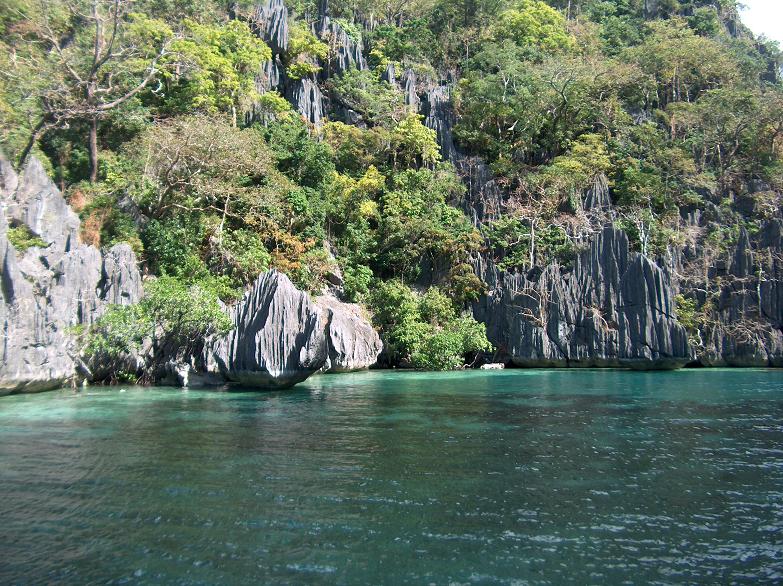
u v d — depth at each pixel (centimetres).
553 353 4150
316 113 5762
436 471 1142
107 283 2855
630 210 5000
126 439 1434
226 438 1452
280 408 2002
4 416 1791
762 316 4312
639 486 1056
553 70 5862
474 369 4116
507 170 5500
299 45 5891
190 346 2797
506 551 771
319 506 930
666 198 5109
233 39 5241
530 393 2494
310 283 4044
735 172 5519
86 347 2638
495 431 1571
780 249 4391
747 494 1015
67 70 3844
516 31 6962
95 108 3641
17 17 4016
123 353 2766
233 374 2566
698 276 4497
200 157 3844
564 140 5816
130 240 3369
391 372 3822
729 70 6462
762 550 784
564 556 759
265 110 5212
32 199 2609
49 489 1010
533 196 5222
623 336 3981
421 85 6412
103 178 3859
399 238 4728
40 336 2420
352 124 5916
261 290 2617
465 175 5569
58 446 1348
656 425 1673
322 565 723
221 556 746
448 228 4847
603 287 4131
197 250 3678
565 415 1858
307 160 4809
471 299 4547
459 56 7281
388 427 1623
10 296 2302
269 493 994
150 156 3791
